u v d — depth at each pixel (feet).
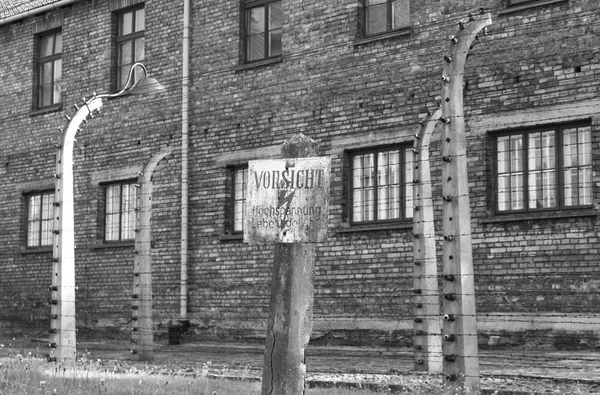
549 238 49.34
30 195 80.28
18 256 79.82
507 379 36.78
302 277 22.80
